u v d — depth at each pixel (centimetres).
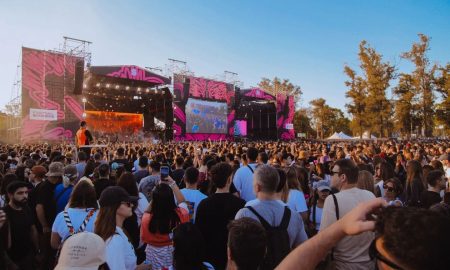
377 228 89
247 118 5038
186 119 3572
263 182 271
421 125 4128
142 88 3431
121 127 4247
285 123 4488
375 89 4459
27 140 2373
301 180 535
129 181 421
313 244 97
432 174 424
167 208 319
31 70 2400
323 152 1157
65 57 2534
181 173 608
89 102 3878
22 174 641
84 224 315
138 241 414
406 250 78
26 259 390
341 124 7481
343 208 261
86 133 1026
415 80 4016
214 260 325
